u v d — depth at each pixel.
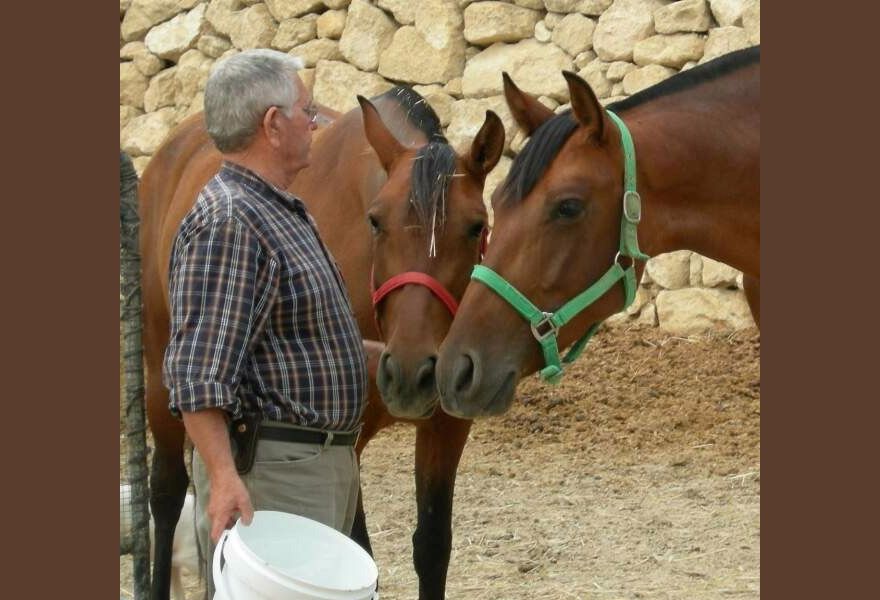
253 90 3.29
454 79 9.27
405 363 3.88
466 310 3.59
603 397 7.90
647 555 5.70
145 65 11.05
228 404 3.10
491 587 5.39
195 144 5.75
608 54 8.69
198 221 3.21
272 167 3.34
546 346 3.59
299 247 3.28
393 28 9.63
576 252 3.60
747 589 5.22
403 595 5.37
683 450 7.16
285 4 10.17
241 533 3.05
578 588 5.32
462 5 9.27
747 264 3.89
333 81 9.80
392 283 4.02
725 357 8.05
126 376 3.79
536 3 9.04
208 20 10.67
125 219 3.77
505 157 8.99
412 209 4.03
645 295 8.69
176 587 5.47
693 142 3.77
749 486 6.58
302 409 3.24
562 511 6.36
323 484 3.31
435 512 4.56
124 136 11.11
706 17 8.36
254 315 3.18
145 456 3.82
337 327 3.31
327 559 3.13
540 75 8.91
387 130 4.33
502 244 3.60
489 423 7.82
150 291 5.65
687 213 3.81
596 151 3.63
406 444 7.84
